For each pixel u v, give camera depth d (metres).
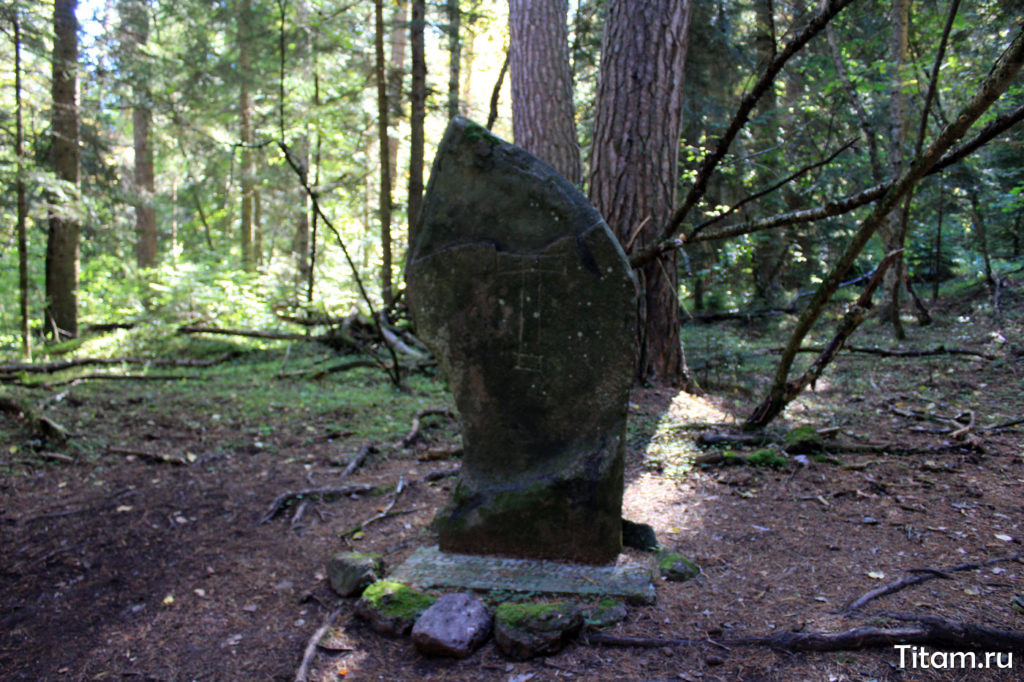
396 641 3.05
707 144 12.96
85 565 3.93
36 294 12.10
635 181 7.67
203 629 3.28
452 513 3.73
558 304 3.54
